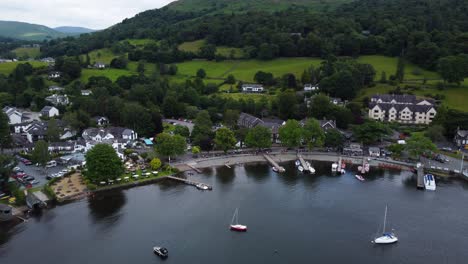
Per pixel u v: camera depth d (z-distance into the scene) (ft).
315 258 350.23
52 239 375.66
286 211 443.32
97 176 492.54
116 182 516.73
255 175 566.77
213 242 374.63
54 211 435.12
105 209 442.50
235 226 398.83
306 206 457.27
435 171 574.56
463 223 416.26
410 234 393.09
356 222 417.49
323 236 388.57
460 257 354.13
